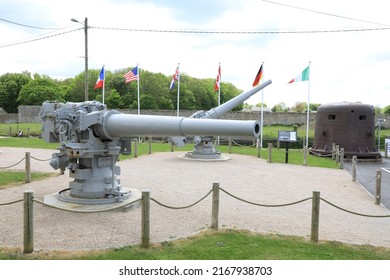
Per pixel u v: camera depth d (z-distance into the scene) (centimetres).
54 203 779
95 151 757
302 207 863
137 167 1400
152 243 587
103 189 789
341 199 972
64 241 591
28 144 2225
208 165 1495
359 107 1991
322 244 611
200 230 662
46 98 5512
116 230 646
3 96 5884
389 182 1260
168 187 1039
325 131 2059
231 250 563
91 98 5141
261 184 1134
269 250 568
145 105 4425
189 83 5272
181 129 669
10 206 795
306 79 2241
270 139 2691
